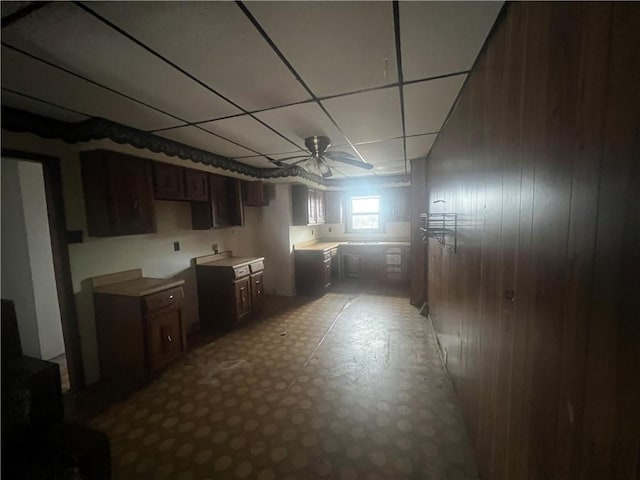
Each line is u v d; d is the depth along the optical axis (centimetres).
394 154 349
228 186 368
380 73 153
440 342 268
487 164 132
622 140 54
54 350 279
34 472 108
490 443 128
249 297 362
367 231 573
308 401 201
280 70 147
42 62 135
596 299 61
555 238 77
